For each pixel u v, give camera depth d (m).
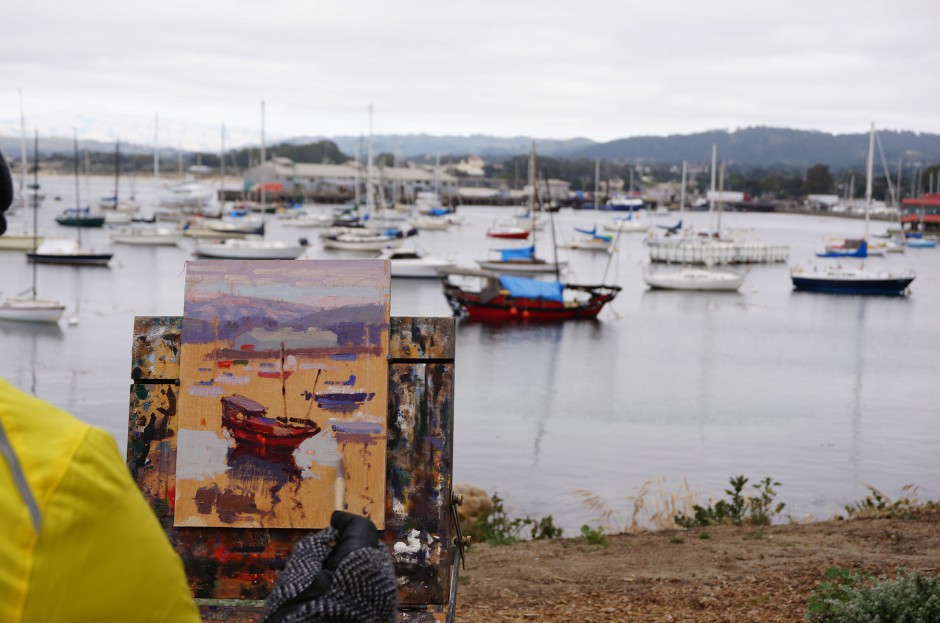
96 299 54.59
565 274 75.00
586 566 8.64
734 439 24.61
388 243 88.69
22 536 0.98
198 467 3.80
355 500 3.78
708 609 6.90
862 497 17.83
